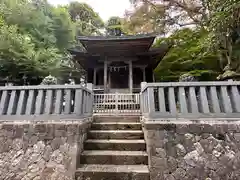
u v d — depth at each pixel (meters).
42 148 2.72
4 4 8.67
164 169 2.51
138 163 2.78
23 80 8.50
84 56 9.42
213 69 9.46
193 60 10.13
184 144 2.62
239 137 2.61
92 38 8.16
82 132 3.02
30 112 2.96
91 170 2.54
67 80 12.23
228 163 2.51
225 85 2.89
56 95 3.02
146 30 12.37
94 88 9.23
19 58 7.68
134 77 10.87
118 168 2.61
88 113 3.77
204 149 2.59
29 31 9.62
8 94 3.17
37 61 8.31
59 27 12.82
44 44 10.02
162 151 2.60
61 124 2.78
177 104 3.10
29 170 2.65
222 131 2.65
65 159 2.63
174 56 11.38
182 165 2.53
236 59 6.25
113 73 11.00
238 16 4.38
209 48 6.12
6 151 2.76
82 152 2.97
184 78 3.63
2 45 7.07
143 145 3.11
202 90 2.90
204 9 8.70
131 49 8.92
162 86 2.96
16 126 2.83
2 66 7.62
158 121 2.77
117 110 5.35
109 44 8.52
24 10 9.52
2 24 7.69
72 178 2.52
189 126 2.68
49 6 13.13
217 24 4.76
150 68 10.96
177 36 12.16
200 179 2.46
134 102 5.92
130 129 3.85
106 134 3.51
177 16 11.38
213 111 2.81
